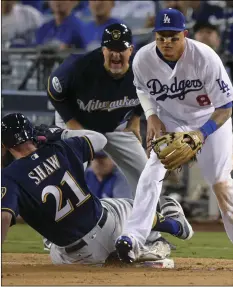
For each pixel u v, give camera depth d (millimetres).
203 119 22188
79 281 17500
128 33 24672
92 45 48906
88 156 20938
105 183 42000
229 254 29828
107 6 50094
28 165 19828
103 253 21344
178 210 23047
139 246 20812
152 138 21828
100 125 26641
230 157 22188
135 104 26109
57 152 20359
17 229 43719
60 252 21641
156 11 50125
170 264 21938
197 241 36594
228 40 48000
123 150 26844
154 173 21375
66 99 26281
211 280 17938
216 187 22250
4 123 19984
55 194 20031
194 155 21203
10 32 51250
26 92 45844
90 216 20734
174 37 20359
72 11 54062
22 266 21250
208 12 50250
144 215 21031
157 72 21391
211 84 20984
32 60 47250
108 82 25266
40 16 52969
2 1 51031
